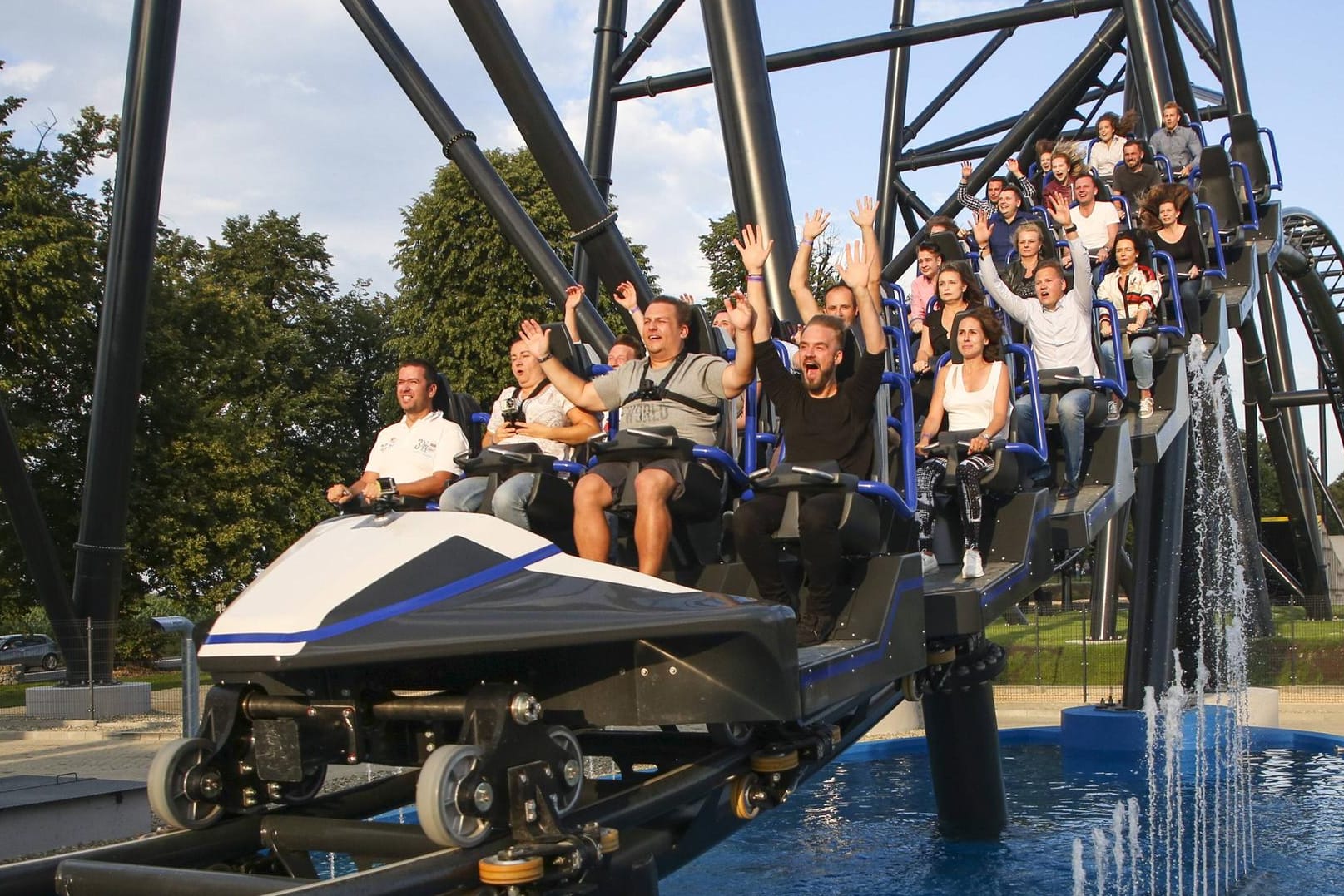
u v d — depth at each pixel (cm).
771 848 966
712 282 4300
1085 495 877
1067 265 1094
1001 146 1892
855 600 566
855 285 597
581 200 1204
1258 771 1241
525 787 409
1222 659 1573
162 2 1648
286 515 3941
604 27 1662
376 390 5725
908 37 1648
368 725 447
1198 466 1516
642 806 461
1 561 3075
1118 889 832
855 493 543
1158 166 1483
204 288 3797
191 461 3619
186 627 790
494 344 3897
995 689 1916
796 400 610
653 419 585
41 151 3309
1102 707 1424
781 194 1023
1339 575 3931
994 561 752
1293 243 2681
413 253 4141
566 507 555
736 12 1035
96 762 1488
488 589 427
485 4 1155
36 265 2895
